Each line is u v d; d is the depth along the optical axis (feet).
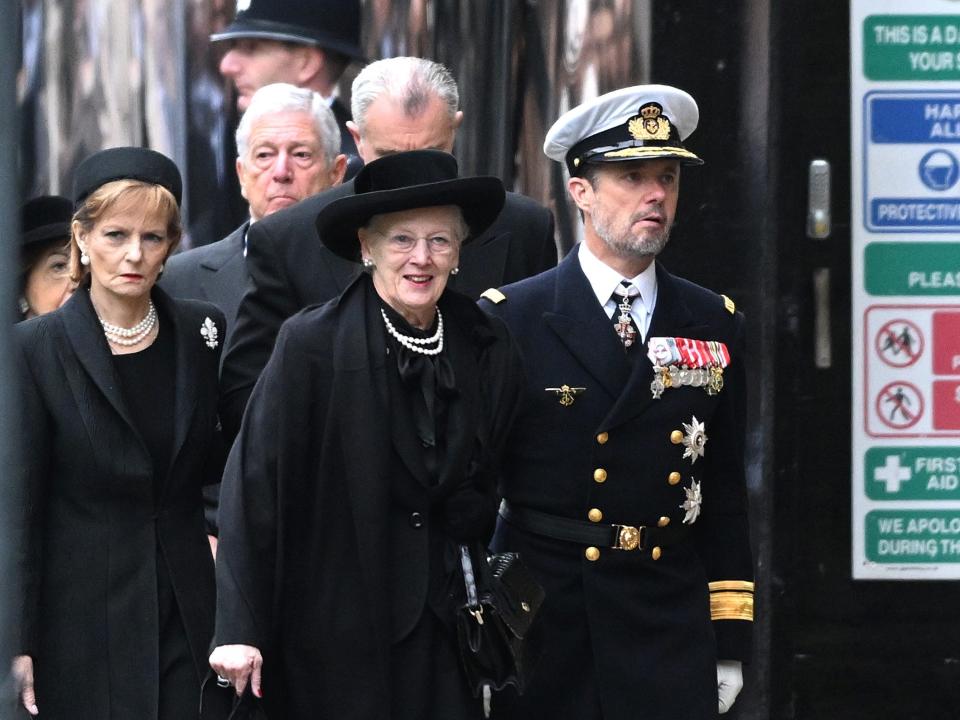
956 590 67.92
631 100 49.98
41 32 74.54
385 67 56.44
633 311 50.98
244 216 74.38
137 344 51.39
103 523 50.06
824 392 67.62
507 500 51.11
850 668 67.87
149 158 50.80
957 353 67.56
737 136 66.80
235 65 73.10
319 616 45.55
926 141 67.31
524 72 69.92
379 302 46.60
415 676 45.44
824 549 67.77
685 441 50.62
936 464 67.77
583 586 49.98
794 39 66.74
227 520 45.55
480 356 47.65
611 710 49.75
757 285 67.05
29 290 63.31
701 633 50.85
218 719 48.49
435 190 45.03
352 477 45.34
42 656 49.52
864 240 67.36
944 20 67.00
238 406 55.21
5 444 26.84
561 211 69.21
